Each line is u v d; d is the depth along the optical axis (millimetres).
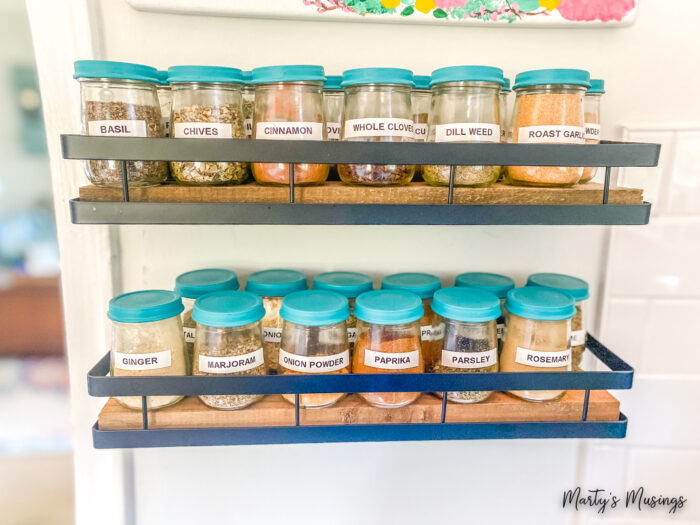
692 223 682
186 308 613
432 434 557
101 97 495
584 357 716
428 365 611
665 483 757
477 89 530
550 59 640
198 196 490
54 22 576
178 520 729
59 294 800
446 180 532
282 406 557
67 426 859
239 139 460
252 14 596
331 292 582
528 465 754
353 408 558
